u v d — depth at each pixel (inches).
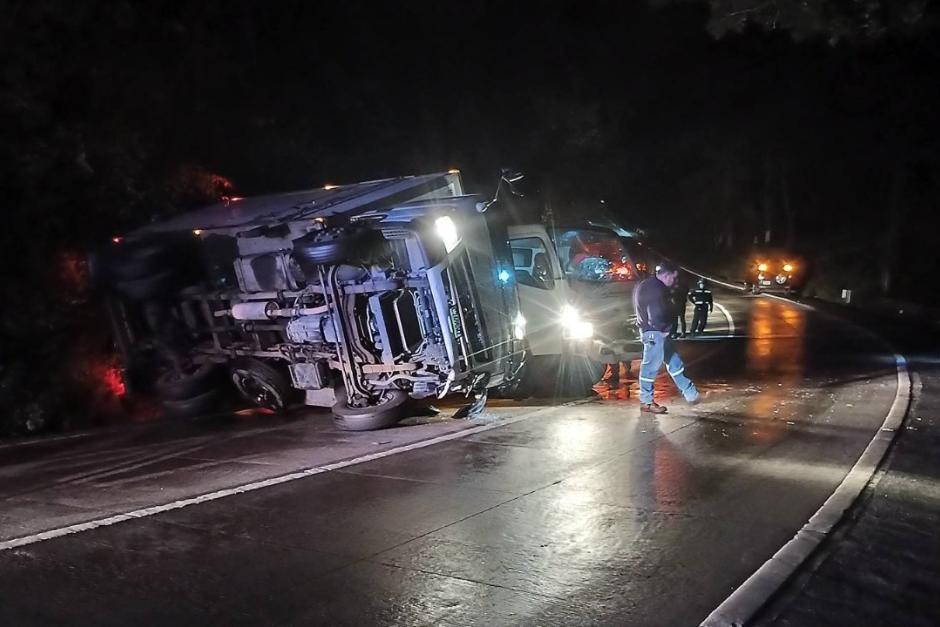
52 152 521.0
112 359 541.6
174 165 623.8
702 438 399.5
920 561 247.1
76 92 569.3
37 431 496.7
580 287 528.7
